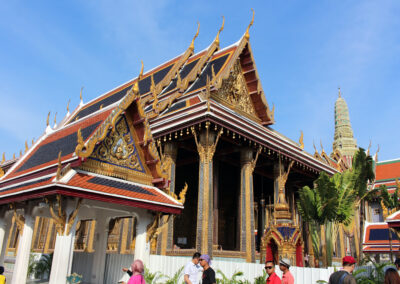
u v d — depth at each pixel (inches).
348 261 231.5
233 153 956.0
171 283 468.1
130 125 432.5
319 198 679.7
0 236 455.2
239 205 882.8
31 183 395.5
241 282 482.3
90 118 459.2
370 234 1210.6
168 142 794.8
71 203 344.5
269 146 866.1
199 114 720.3
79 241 871.1
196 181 1098.1
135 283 239.3
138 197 386.3
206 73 957.2
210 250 667.4
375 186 2065.7
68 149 414.0
